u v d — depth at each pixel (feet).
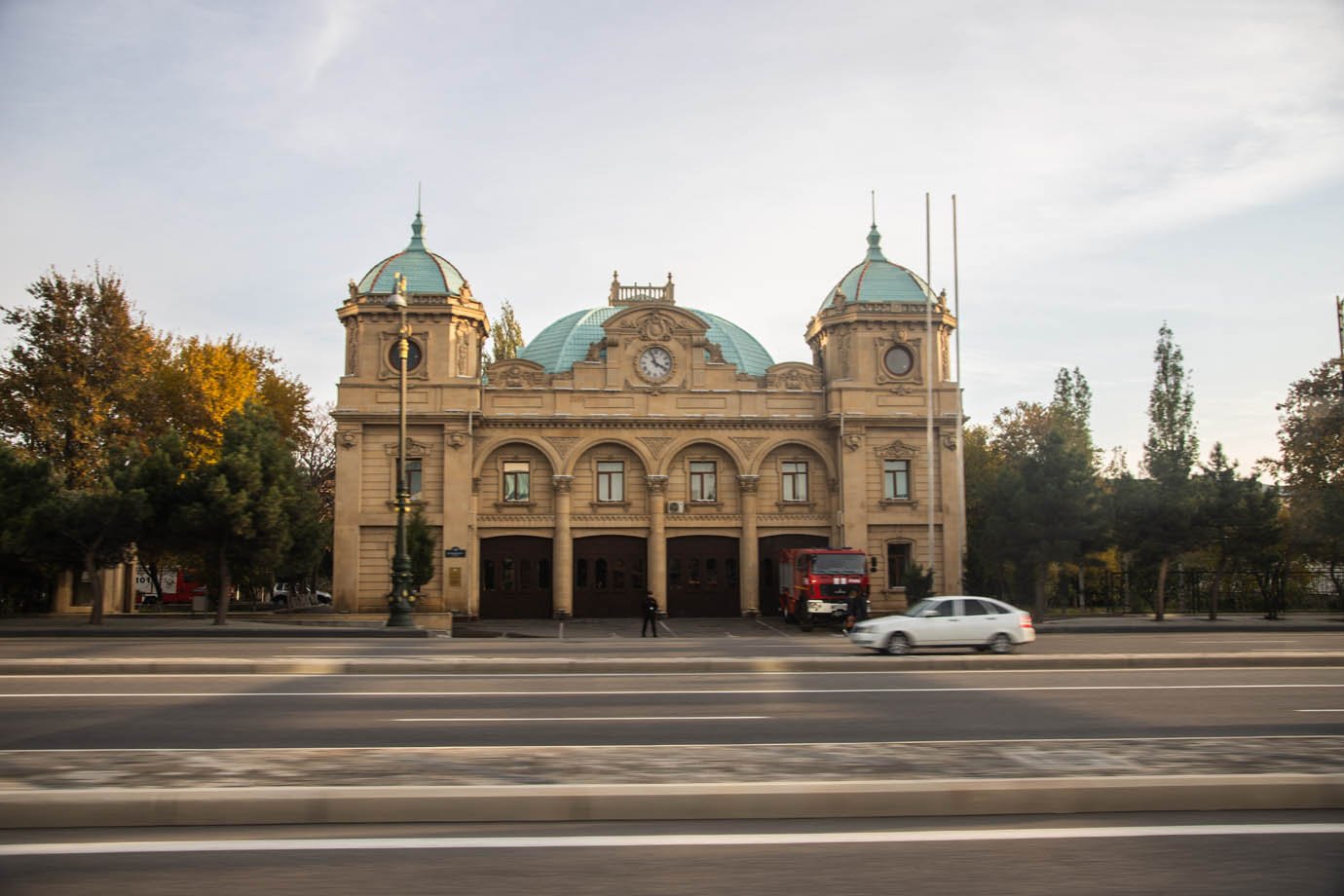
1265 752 37.22
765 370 199.31
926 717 49.98
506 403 170.19
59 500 138.10
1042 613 147.74
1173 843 27.68
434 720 48.91
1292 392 167.94
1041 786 30.78
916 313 174.60
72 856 26.35
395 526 162.61
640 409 171.94
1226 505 148.46
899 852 26.94
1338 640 112.88
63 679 65.21
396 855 26.53
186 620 148.05
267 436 144.97
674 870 25.55
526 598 169.68
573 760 36.19
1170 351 203.10
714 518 172.55
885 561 170.81
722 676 68.95
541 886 24.38
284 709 52.37
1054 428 155.02
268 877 24.90
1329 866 25.99
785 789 30.27
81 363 164.66
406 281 168.66
